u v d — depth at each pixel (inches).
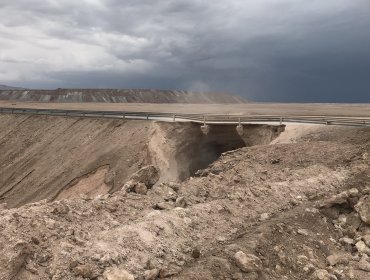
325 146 832.3
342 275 347.6
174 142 1272.1
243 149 937.5
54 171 1373.0
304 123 1127.6
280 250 357.4
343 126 1026.1
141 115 1531.7
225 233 382.3
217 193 491.5
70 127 1640.0
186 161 1295.5
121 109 2485.2
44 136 1676.9
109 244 316.5
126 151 1272.1
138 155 1224.8
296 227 412.2
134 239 328.8
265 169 755.4
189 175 1279.5
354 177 586.6
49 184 1309.1
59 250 301.3
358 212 445.1
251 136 1187.3
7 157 1659.7
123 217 395.5
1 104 3430.1
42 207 367.2
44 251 301.6
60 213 362.9
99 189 1160.2
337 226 440.5
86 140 1471.5
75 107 2792.8
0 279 271.9
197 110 2295.8
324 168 668.1
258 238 365.4
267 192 490.3
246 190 486.9
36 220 333.4
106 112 1656.0
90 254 300.5
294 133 1058.7
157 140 1258.0
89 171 1251.2
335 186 550.0
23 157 1593.3
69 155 1425.9
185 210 402.9
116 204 420.5
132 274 291.6
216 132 1269.7
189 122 1289.4
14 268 280.1
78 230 338.6
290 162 772.6
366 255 380.5
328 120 1093.8
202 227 382.3
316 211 453.1
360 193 484.7
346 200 472.1
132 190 489.4
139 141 1290.6
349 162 709.9
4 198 1364.4
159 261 315.3
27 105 3184.1
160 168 1192.2
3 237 305.6
